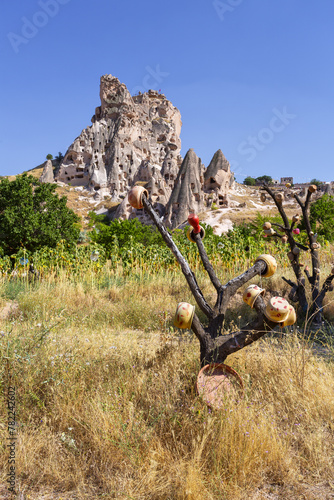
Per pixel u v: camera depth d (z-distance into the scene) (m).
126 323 6.43
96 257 10.95
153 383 3.13
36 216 21.62
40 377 3.11
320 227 28.91
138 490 2.03
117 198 87.44
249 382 3.23
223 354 3.07
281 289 8.15
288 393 3.08
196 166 71.25
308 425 2.72
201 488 2.02
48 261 11.05
